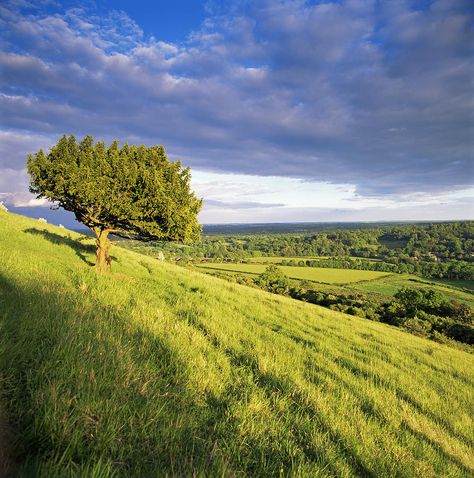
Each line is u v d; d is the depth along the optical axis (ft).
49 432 8.65
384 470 12.69
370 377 26.55
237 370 19.51
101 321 19.88
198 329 27.73
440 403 25.36
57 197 45.37
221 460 9.39
